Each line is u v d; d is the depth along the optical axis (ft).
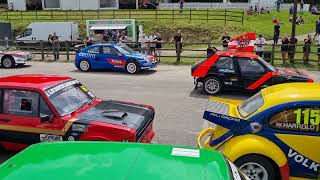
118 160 8.86
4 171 8.61
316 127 17.03
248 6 182.70
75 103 22.58
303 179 17.33
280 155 16.97
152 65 61.93
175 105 38.75
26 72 62.54
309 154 17.07
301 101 17.19
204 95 43.83
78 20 146.72
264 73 41.93
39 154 9.33
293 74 42.06
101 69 63.52
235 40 65.36
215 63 43.68
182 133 29.14
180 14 149.18
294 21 67.67
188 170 8.53
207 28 126.21
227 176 8.71
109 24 114.32
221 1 200.95
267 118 17.47
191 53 90.89
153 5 185.16
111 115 21.16
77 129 20.56
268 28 131.75
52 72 62.34
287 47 66.49
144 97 42.68
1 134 22.09
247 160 17.06
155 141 27.20
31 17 156.66
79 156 9.10
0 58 68.13
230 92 45.65
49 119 20.97
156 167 8.56
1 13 169.17
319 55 65.31
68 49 79.71
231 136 17.97
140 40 81.46
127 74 59.77
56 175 8.17
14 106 22.02
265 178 17.07
